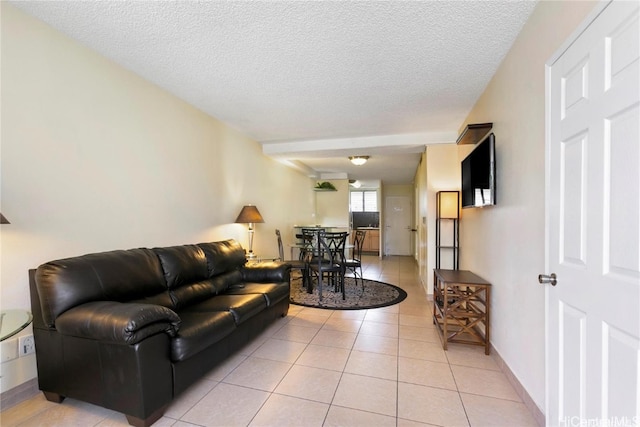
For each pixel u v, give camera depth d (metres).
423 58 2.31
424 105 3.26
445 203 4.04
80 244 2.14
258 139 4.68
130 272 2.10
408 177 8.65
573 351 1.34
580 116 1.28
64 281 1.72
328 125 3.97
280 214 5.79
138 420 1.60
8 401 1.76
